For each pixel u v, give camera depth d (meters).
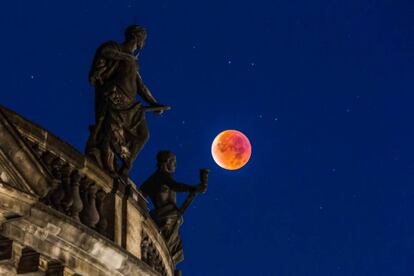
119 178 100.44
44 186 85.69
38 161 85.12
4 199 83.38
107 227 97.00
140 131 107.44
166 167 121.88
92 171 95.44
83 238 90.69
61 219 88.25
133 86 107.44
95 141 104.00
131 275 97.81
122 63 107.50
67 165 92.88
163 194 119.62
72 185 92.94
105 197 97.81
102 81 106.56
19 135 83.75
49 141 91.06
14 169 83.62
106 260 94.12
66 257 90.06
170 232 118.50
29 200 84.69
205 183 119.62
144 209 104.69
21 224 85.94
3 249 85.56
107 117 104.75
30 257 87.31
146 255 105.25
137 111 107.31
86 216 93.88
